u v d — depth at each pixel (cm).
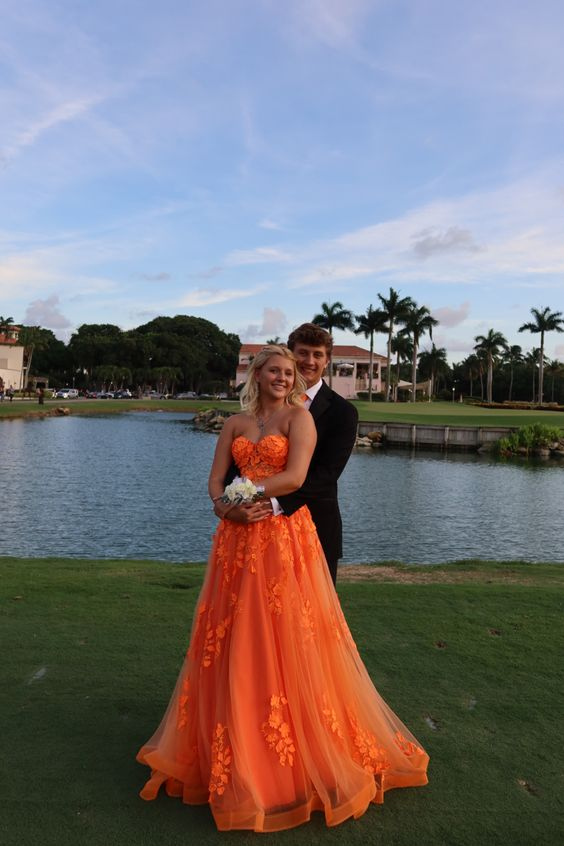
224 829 261
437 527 1669
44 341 9738
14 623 520
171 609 568
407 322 7944
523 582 759
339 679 300
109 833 260
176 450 3259
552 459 3541
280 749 272
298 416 307
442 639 498
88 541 1356
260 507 290
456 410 6206
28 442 3400
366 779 283
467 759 324
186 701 292
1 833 257
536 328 8150
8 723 348
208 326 12638
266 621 283
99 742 331
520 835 265
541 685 413
